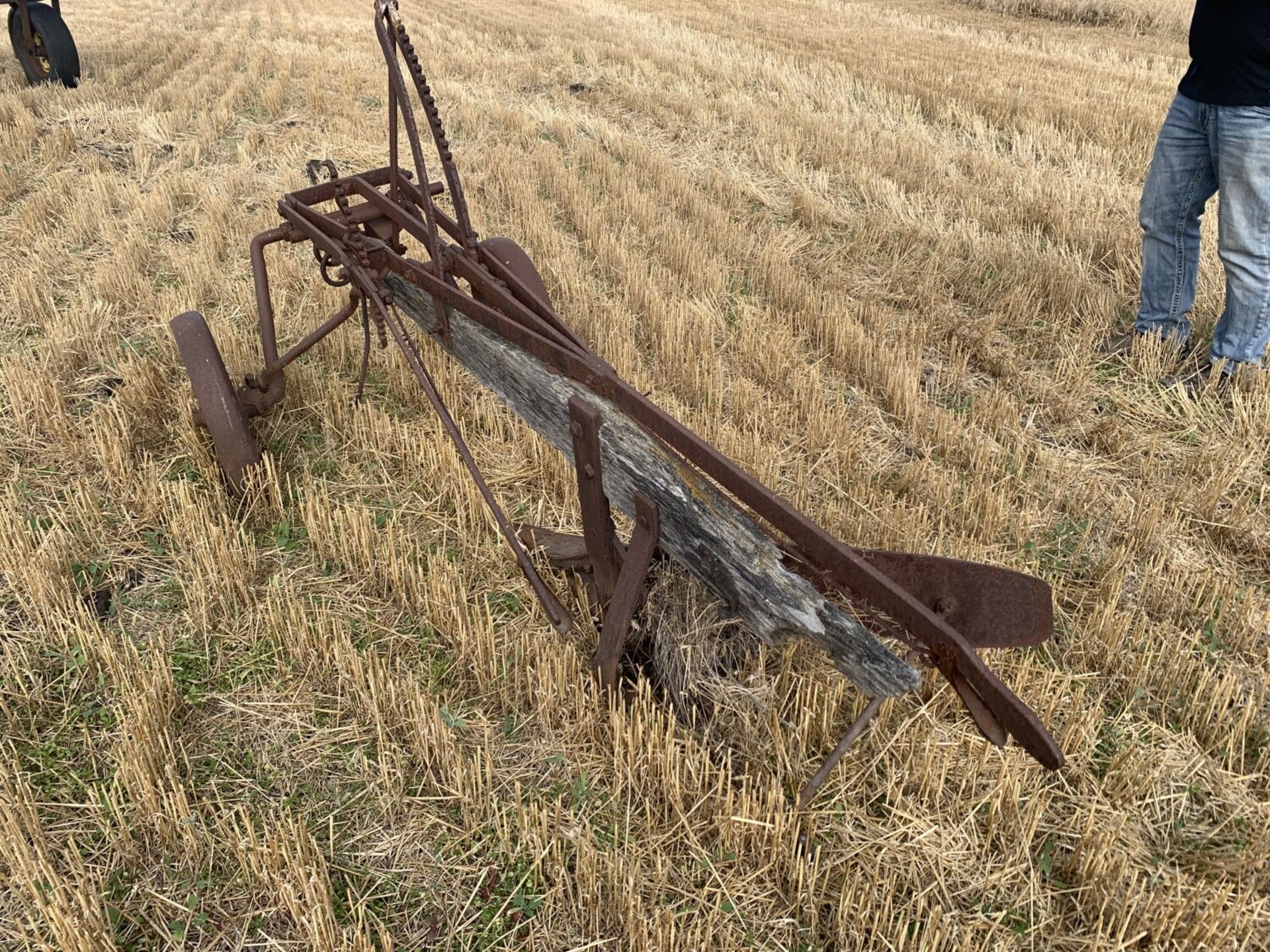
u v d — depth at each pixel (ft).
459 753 9.14
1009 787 8.61
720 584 8.43
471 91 35.91
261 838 8.56
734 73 37.55
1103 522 12.75
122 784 9.07
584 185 25.77
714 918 7.86
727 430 14.02
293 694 10.21
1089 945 7.71
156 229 22.58
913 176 25.68
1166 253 16.02
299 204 12.34
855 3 59.88
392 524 12.57
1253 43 13.29
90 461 13.85
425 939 7.83
